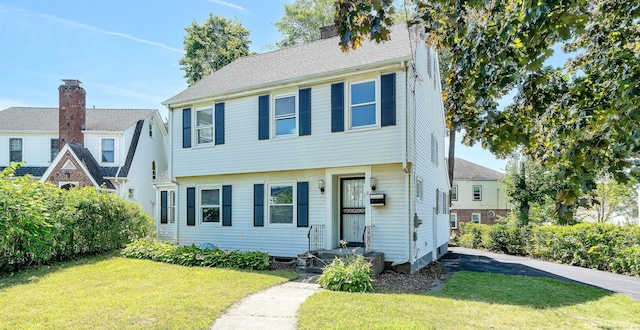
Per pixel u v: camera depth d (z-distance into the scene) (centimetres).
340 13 379
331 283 779
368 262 880
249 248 1257
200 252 1066
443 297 735
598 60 436
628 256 1158
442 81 1891
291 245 1184
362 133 1048
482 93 372
